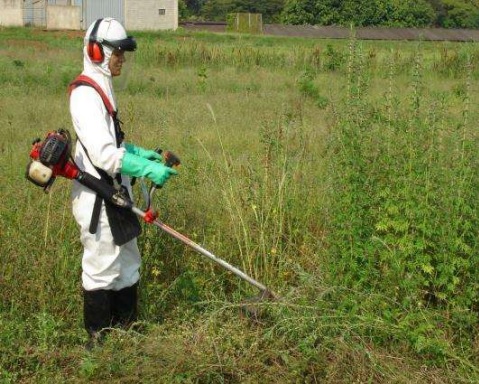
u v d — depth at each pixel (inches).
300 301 189.8
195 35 1594.5
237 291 211.5
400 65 676.7
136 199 225.6
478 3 2637.8
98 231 179.3
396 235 192.5
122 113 396.8
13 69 670.5
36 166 172.6
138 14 1844.2
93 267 182.2
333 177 208.8
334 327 180.2
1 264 206.5
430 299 193.0
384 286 188.1
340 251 196.9
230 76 725.9
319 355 176.1
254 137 384.2
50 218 223.3
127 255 187.3
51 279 203.5
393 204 191.6
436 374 176.6
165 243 220.8
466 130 205.5
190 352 177.2
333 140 225.8
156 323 198.4
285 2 2723.9
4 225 217.3
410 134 201.6
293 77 740.7
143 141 325.4
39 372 177.2
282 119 299.4
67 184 240.1
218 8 3085.6
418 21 2218.3
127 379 173.5
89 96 176.7
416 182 191.8
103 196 176.2
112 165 173.9
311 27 1952.5
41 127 419.8
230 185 233.0
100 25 178.5
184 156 313.0
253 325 187.2
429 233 186.2
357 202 193.9
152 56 832.3
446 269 183.8
